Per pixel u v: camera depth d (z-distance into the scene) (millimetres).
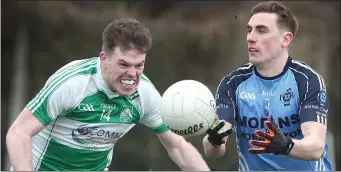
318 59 62594
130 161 47031
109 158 17000
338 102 62531
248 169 16969
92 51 59750
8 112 58312
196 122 14781
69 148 15781
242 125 16719
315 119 15359
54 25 59562
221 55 60219
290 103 16078
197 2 63000
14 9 58438
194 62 60281
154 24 61031
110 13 60500
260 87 16406
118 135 16125
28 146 14195
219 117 16375
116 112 15562
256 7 16266
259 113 16359
